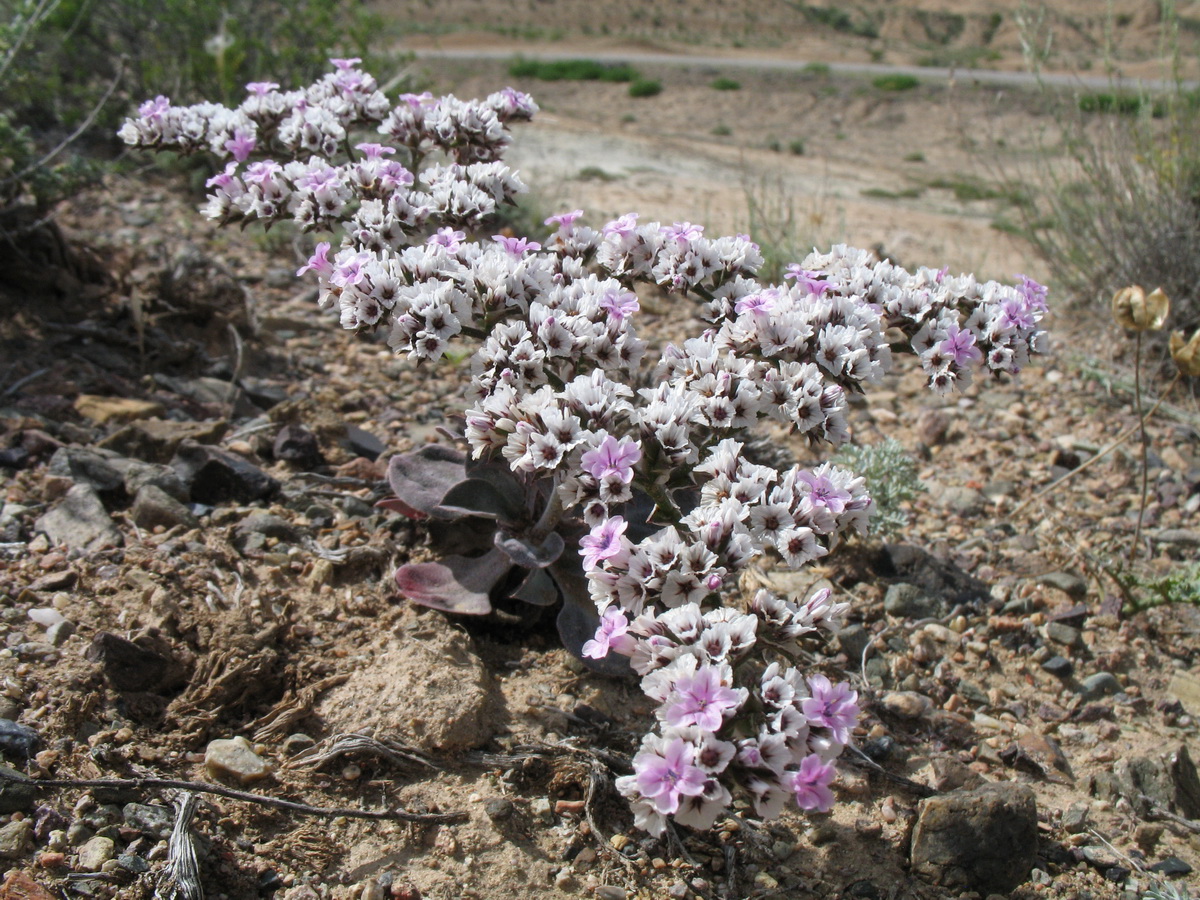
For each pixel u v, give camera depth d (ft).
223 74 2.30
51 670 0.84
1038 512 1.36
